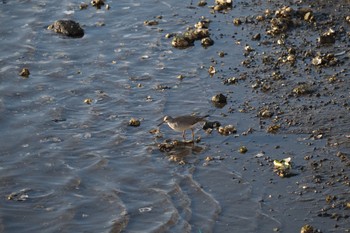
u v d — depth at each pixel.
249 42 37.09
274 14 40.12
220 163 27.06
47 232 23.92
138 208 24.94
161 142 28.89
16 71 35.72
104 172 27.20
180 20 40.59
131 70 35.31
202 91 32.62
